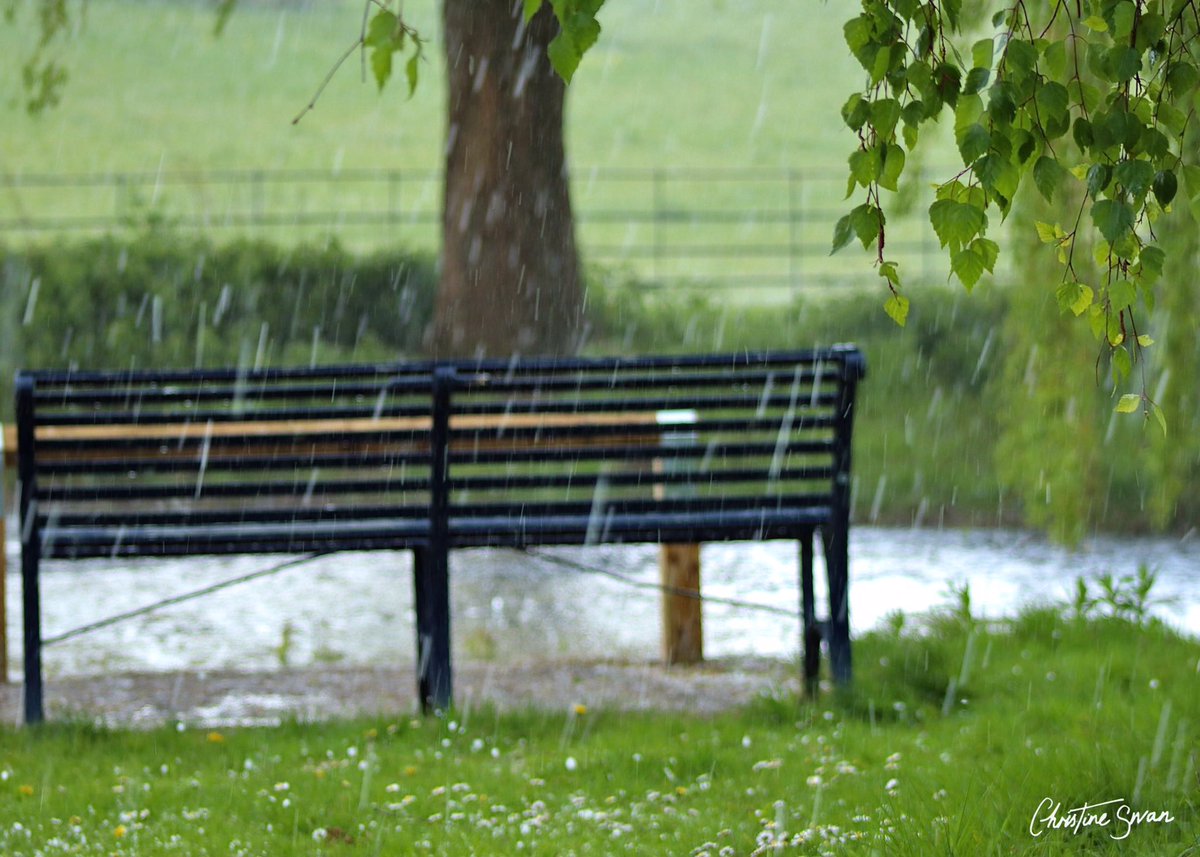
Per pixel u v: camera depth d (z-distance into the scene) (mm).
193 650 20172
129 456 21312
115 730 14406
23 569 14250
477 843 10469
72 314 40469
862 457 33500
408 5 121938
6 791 12328
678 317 44250
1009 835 9852
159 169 79812
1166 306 24391
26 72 26922
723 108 108812
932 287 42188
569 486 14656
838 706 14750
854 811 10961
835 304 43625
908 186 32188
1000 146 8188
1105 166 8336
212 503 29047
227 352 40562
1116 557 26250
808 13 135000
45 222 60562
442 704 14516
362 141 91688
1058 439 25703
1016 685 15352
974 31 28031
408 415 14406
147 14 114188
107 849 10492
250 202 68312
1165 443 24594
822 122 104938
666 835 10773
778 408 14805
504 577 24438
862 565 25906
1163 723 11688
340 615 22359
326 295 42031
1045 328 25688
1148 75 8898
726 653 19594
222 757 13320
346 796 11719
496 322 39812
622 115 106438
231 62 107312
